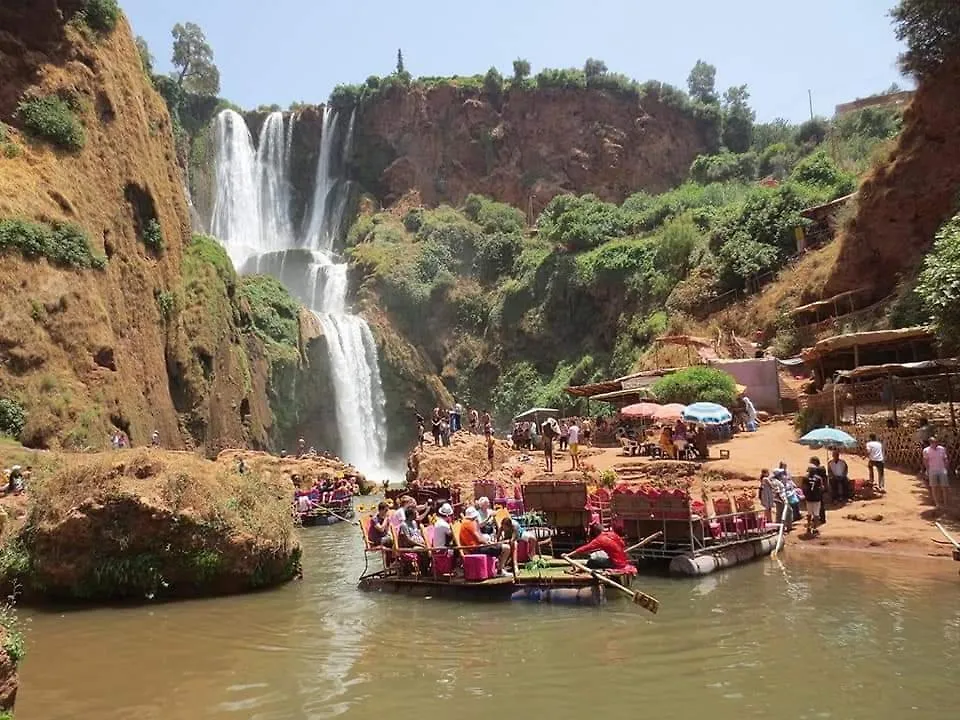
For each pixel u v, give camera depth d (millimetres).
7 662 5926
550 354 58531
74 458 14562
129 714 7449
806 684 7707
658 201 62781
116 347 32312
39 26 35156
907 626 9641
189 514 13203
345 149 81125
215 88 83438
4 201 29234
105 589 12930
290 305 52656
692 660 8594
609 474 20500
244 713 7375
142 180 37938
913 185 30312
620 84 83250
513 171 80000
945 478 16250
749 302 41781
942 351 22734
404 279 64438
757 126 90562
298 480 34188
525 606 11609
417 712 7234
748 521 15859
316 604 12406
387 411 58531
